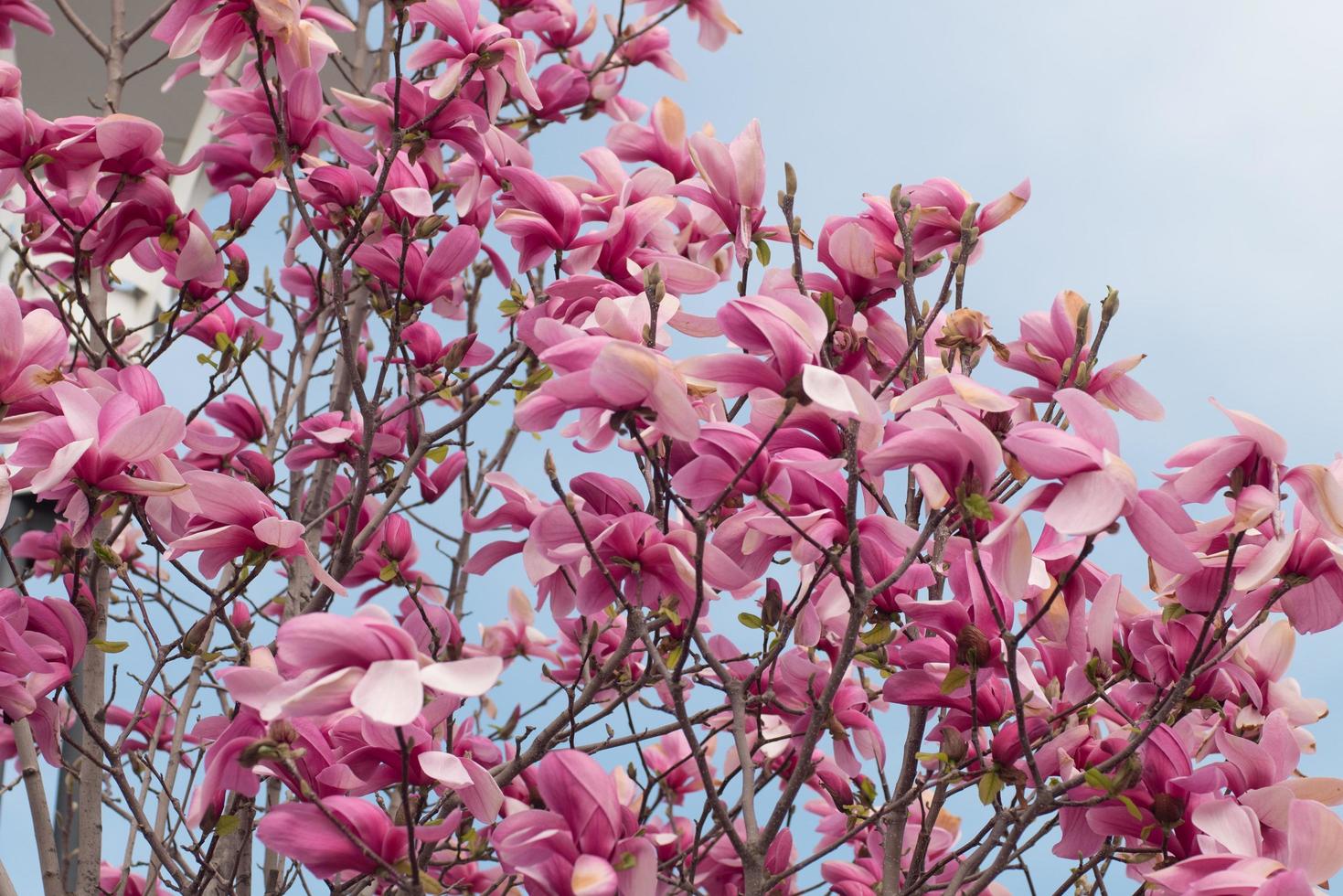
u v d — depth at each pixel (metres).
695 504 2.75
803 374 2.57
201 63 2.98
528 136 3.84
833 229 2.88
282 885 3.12
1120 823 2.67
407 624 2.96
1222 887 2.54
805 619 2.78
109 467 2.70
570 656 3.51
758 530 2.71
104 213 2.99
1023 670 2.76
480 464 3.63
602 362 2.53
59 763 2.81
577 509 2.78
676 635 2.90
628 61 4.23
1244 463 2.62
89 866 2.98
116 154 2.93
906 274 2.81
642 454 2.80
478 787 2.60
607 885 2.49
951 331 2.84
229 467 3.16
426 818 2.84
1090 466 2.53
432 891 2.56
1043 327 2.84
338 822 2.54
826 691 2.67
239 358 3.06
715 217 3.04
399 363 3.24
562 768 2.53
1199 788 2.64
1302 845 2.57
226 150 3.08
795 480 2.70
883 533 2.70
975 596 2.70
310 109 3.02
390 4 2.90
